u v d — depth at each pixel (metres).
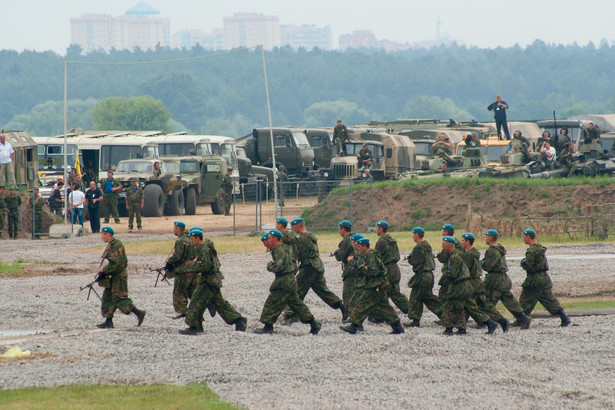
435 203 144.25
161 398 42.47
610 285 82.06
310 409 41.38
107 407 40.84
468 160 168.00
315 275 65.25
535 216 133.50
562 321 65.25
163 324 63.50
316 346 54.56
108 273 60.34
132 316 67.12
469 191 144.50
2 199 131.25
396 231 140.88
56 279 86.88
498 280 64.50
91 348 53.09
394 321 60.88
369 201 147.12
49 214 141.25
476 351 54.53
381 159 195.00
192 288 62.12
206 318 67.75
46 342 54.59
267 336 58.25
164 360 50.75
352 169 196.25
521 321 64.56
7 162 148.25
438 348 54.81
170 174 164.50
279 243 60.31
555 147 165.50
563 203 138.00
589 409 42.53
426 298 64.81
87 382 45.56
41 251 112.56
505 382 47.12
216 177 171.00
